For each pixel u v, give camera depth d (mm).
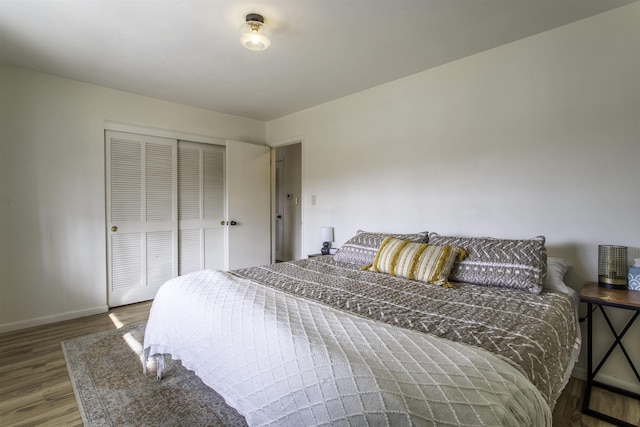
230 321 1366
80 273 3092
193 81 3051
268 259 4547
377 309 1491
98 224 3195
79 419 1635
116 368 2115
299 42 2297
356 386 856
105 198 3256
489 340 1141
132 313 3188
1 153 2684
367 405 810
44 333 2684
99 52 2455
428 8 1887
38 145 2852
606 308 1991
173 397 1805
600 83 1967
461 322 1329
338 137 3570
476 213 2510
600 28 1955
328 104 3676
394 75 2908
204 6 1863
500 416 749
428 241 2562
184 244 3895
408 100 2920
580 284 2057
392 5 1853
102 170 3209
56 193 2951
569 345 1514
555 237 2154
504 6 1867
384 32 2160
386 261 2311
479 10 1907
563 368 1337
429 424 737
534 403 863
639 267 1775
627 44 1872
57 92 2934
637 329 1891
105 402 1757
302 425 927
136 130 3424
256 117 4391
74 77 2955
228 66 2707
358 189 3373
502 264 1984
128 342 2514
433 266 2062
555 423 1662
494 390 822
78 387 1897
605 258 1857
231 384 1261
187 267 3924
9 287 2734
